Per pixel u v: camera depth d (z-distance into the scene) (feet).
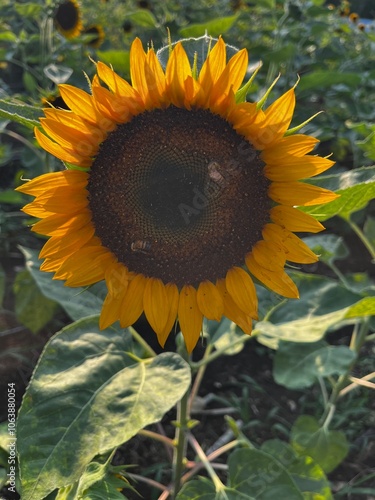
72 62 3.55
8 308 2.90
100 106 1.18
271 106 1.16
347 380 2.08
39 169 3.21
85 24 4.45
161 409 1.31
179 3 5.58
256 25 5.36
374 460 2.26
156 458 2.21
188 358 1.64
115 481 1.37
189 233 1.26
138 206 1.26
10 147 3.74
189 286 1.31
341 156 4.02
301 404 2.50
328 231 3.54
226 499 1.52
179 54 1.14
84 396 1.36
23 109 1.24
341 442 1.98
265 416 2.43
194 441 1.78
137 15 3.25
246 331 1.31
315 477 1.72
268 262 1.26
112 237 1.28
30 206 1.26
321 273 3.30
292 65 3.99
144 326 2.77
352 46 5.33
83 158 1.23
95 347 1.46
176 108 1.21
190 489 1.57
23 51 3.55
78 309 1.71
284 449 1.82
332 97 3.95
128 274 1.30
